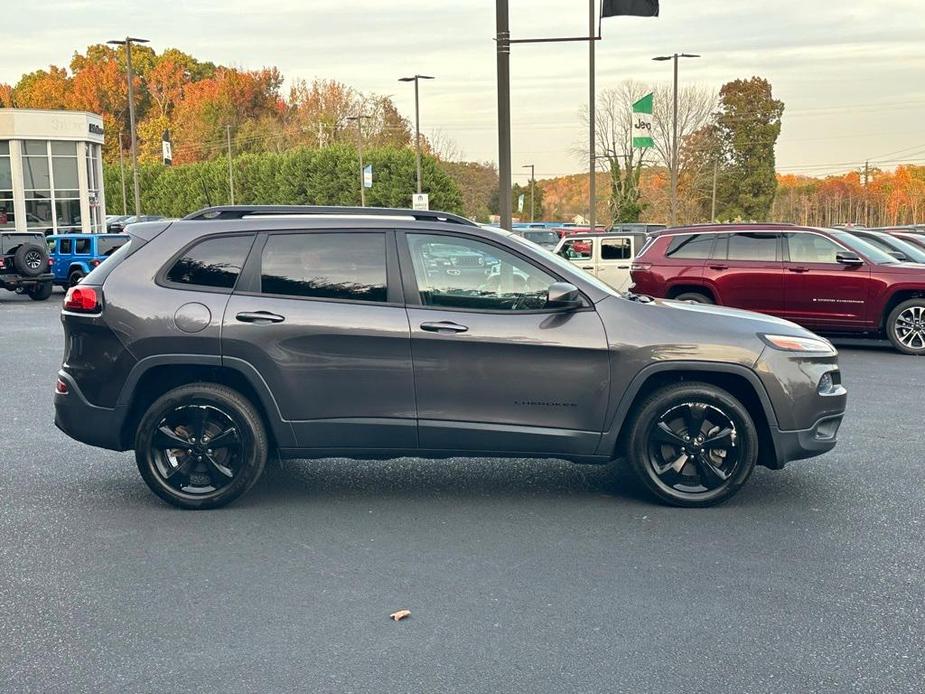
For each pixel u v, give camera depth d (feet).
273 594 14.66
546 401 18.79
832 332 45.44
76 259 91.45
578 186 376.68
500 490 20.57
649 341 18.63
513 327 18.65
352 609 14.06
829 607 14.07
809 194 370.12
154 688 11.65
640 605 14.16
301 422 18.86
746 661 12.32
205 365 18.93
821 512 18.90
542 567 15.78
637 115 116.26
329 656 12.50
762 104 293.64
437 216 19.38
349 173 203.41
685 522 18.25
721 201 297.12
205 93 360.89
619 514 18.78
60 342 49.60
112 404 18.95
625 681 11.78
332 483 21.18
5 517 18.69
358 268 18.98
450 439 18.92
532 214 303.48
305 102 325.01
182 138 357.41
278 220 19.24
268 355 18.65
